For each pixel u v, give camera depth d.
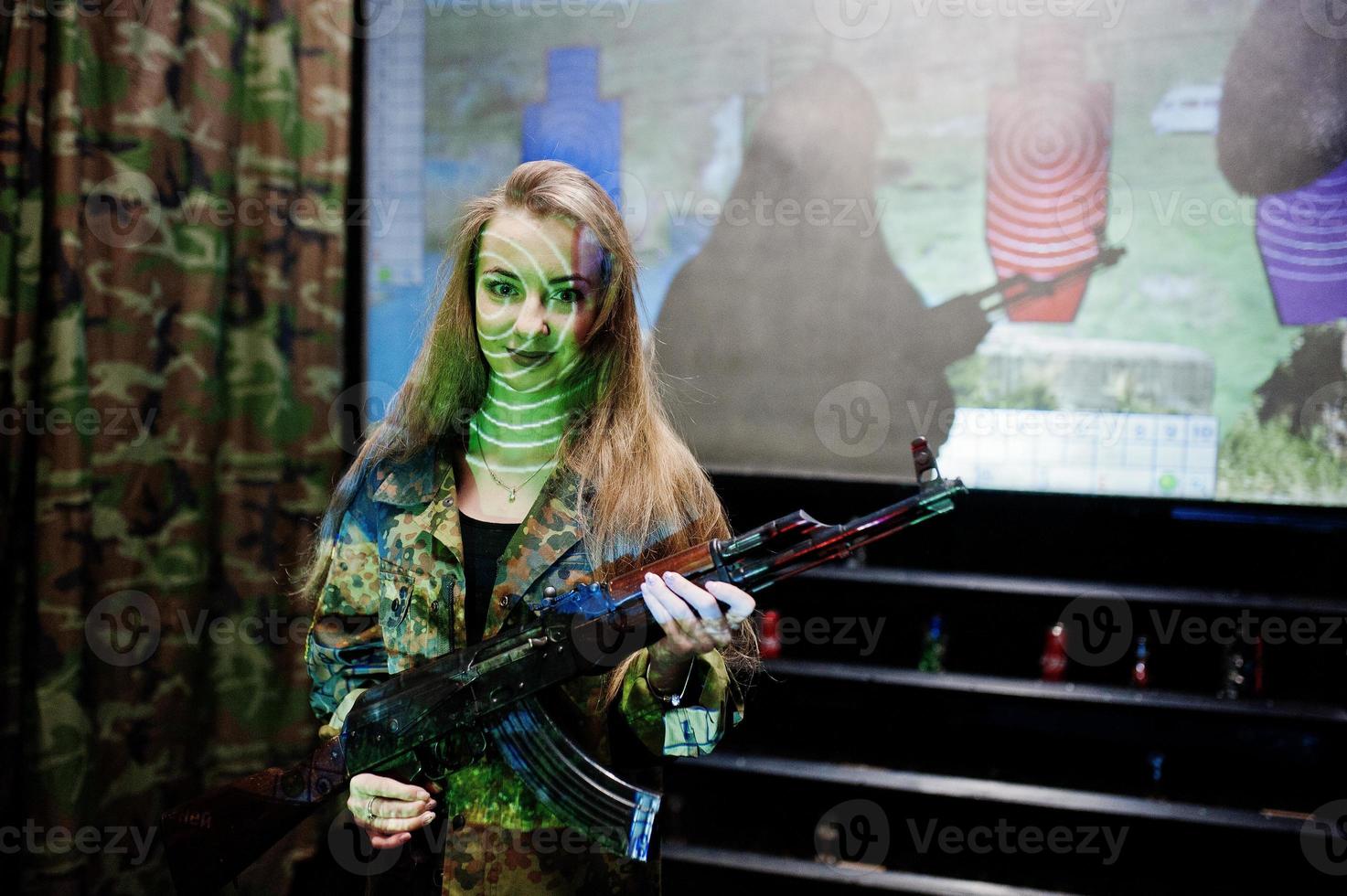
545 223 1.31
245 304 3.08
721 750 3.29
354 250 3.39
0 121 2.62
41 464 2.66
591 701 1.32
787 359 3.40
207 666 3.06
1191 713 3.11
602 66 3.39
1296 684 3.22
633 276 1.40
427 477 1.39
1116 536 3.45
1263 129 3.09
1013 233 3.25
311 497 3.13
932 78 3.27
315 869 3.06
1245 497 3.17
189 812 1.36
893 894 2.92
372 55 3.39
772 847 3.11
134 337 2.84
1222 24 3.10
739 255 3.40
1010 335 3.27
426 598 1.33
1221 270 3.14
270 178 3.06
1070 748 3.27
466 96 3.40
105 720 2.82
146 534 2.90
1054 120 3.20
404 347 3.38
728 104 3.37
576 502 1.33
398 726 1.28
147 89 2.80
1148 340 3.19
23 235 2.65
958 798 3.03
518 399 1.39
